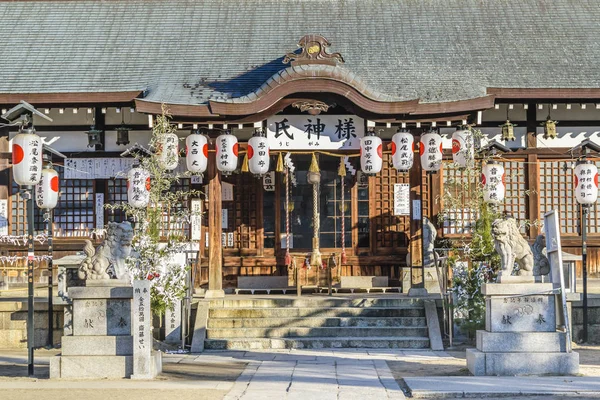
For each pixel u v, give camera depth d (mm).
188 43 23828
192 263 19594
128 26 24719
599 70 22359
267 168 19500
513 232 14117
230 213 23469
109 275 14344
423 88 21359
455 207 21219
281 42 23703
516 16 24875
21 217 22781
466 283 17469
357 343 17516
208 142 20047
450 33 24141
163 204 21047
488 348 13734
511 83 21766
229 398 11844
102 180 22859
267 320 18250
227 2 25609
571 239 22734
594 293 18516
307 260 21453
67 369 13680
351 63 22641
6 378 13820
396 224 23359
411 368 14680
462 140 19453
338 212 23422
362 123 19766
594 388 12227
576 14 24953
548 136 22172
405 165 19328
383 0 25484
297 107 19719
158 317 17781
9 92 21469
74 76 22391
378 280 22609
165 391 12391
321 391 12391
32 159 14969
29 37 24281
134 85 21891
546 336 13680
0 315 17859
